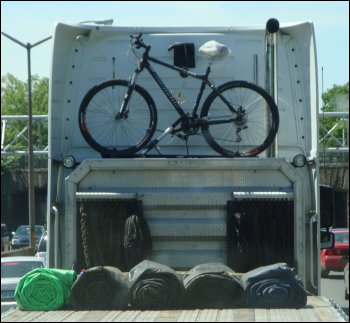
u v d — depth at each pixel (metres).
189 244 9.99
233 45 11.62
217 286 8.16
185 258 9.98
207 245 9.99
